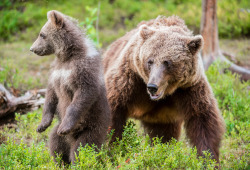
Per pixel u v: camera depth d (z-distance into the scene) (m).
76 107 9.27
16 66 19.83
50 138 10.30
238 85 17.19
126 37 12.55
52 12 9.85
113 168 9.63
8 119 13.70
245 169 10.17
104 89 10.36
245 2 30.61
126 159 10.20
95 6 28.69
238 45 25.12
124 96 10.95
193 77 10.19
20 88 16.98
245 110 14.50
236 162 10.35
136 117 12.15
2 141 11.91
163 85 9.88
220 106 15.23
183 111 10.98
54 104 10.34
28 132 12.59
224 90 16.03
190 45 9.93
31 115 13.32
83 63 9.55
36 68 20.88
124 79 10.93
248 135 12.60
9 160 9.16
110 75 11.34
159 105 11.45
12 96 14.02
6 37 25.30
